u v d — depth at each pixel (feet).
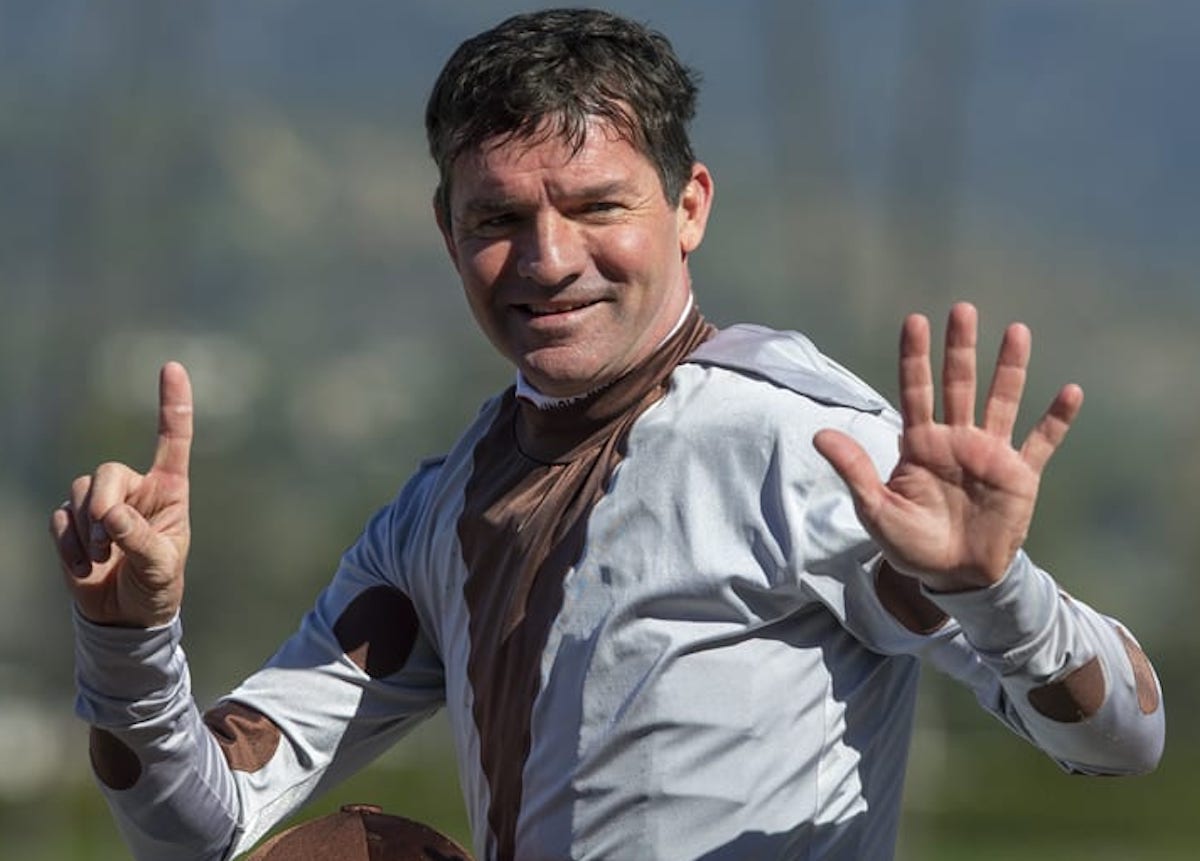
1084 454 469.16
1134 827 262.26
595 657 27.89
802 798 27.73
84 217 215.72
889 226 194.59
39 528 294.66
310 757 31.37
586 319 28.35
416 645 31.27
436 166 29.25
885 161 196.34
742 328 29.50
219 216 513.45
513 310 28.66
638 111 28.35
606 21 28.81
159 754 29.19
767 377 28.35
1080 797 268.41
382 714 31.58
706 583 27.50
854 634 27.76
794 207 211.61
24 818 189.47
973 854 226.79
